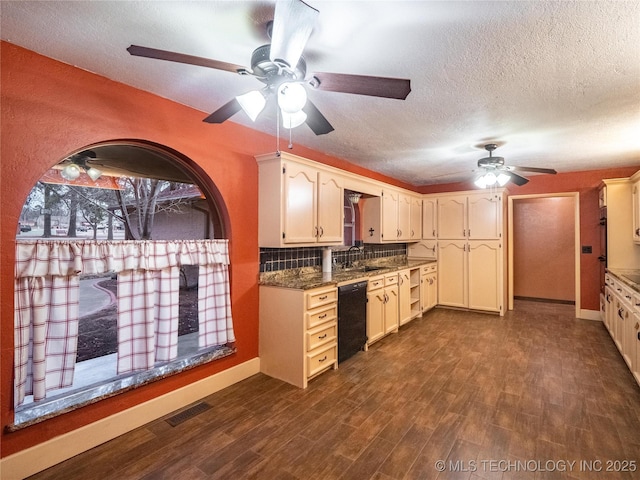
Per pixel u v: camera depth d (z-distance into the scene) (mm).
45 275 1785
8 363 1672
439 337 4051
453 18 1436
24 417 1732
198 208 2938
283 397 2564
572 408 2377
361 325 3520
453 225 5418
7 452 1666
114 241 2039
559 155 3814
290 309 2812
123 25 1525
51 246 1796
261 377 2926
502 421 2221
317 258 3809
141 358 2201
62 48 1718
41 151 1772
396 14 1405
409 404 2451
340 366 3172
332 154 3816
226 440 2025
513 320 4824
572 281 6086
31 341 1765
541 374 2963
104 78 2016
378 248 5160
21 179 1704
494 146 3416
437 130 2943
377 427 2160
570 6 1356
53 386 1827
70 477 1721
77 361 2297
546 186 5129
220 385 2684
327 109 2482
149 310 2217
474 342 3859
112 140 2094
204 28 1551
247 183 2908
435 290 5512
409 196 5285
